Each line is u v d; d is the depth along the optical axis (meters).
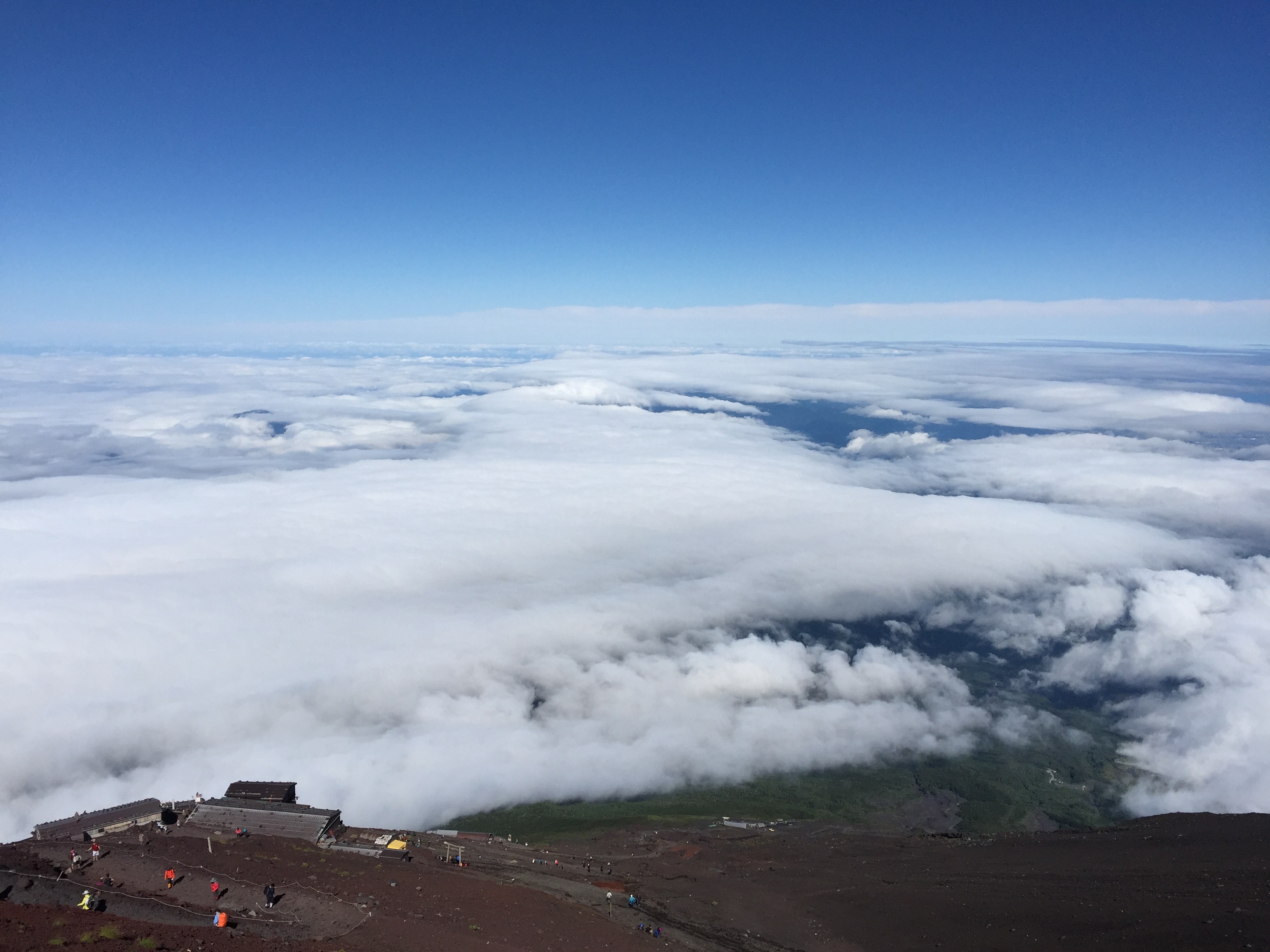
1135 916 38.97
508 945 34.09
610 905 43.97
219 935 30.59
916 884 49.41
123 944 27.36
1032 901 43.38
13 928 27.75
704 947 38.88
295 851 44.91
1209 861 47.84
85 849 41.41
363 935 33.19
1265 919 35.97
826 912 45.75
